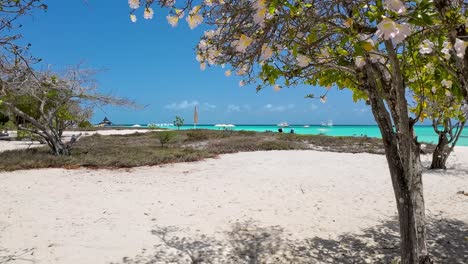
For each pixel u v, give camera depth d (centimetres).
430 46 301
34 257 471
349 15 281
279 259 485
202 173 1180
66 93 1430
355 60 338
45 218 643
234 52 299
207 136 2802
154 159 1446
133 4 297
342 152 1878
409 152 373
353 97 460
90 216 662
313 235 577
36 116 1672
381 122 376
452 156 1661
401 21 241
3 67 353
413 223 385
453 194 866
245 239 557
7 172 1137
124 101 1505
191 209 722
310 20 248
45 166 1264
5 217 642
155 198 814
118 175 1126
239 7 281
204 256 492
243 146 2133
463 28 240
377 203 783
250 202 784
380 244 538
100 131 4697
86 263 459
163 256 488
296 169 1274
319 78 445
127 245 522
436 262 472
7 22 310
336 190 917
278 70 279
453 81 348
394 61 325
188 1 295
